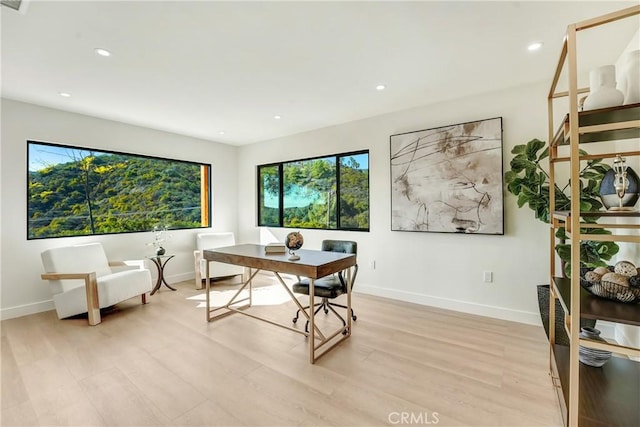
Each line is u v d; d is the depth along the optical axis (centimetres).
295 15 188
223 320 321
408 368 222
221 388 199
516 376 210
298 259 263
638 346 216
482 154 317
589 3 179
